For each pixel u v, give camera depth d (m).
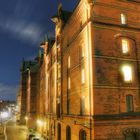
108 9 22.80
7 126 75.81
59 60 34.00
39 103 58.62
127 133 20.72
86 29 22.53
